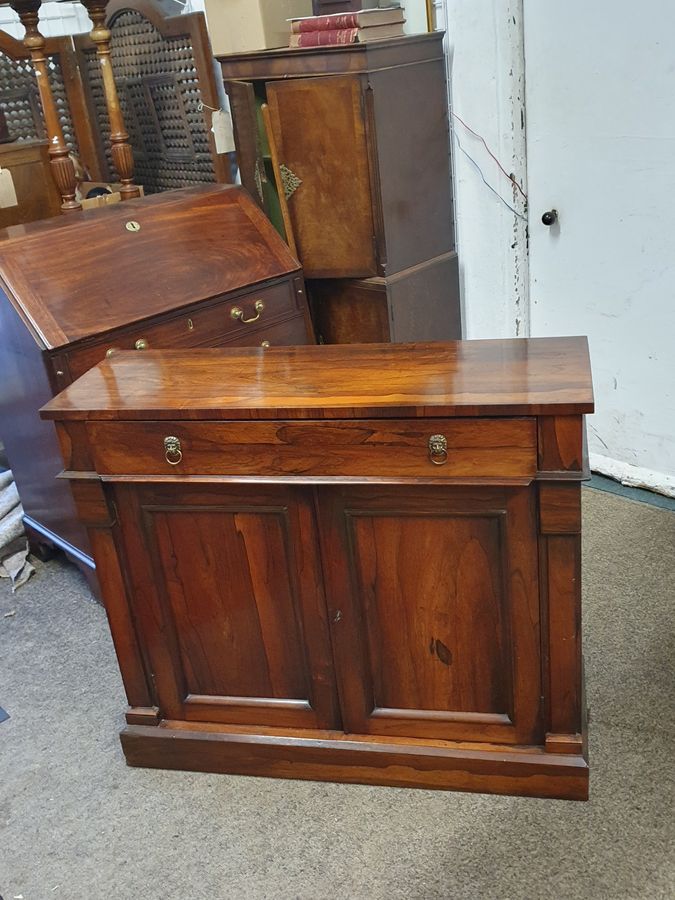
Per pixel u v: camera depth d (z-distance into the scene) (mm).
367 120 2680
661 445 2889
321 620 1830
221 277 2703
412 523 1707
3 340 2502
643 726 1989
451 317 3146
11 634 2611
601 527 2740
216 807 1926
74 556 2680
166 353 2031
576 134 2725
